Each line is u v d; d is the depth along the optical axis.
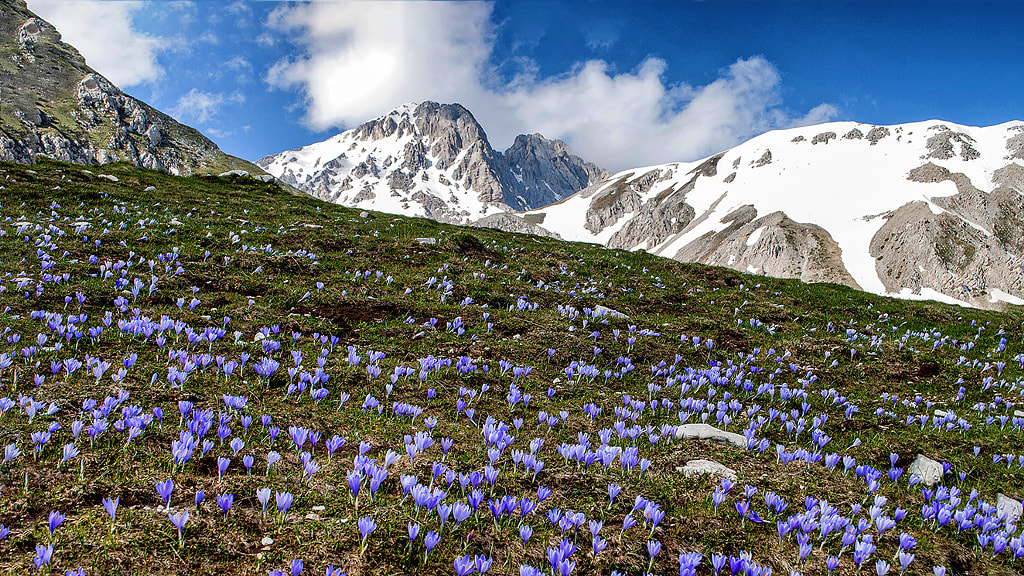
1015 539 4.65
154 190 23.28
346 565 3.73
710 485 5.61
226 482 4.59
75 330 7.30
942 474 6.71
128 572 3.42
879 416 8.96
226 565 3.60
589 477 5.43
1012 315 20.14
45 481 4.26
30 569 3.30
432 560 3.88
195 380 6.89
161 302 10.13
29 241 12.87
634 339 10.73
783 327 14.87
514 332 11.11
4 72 129.12
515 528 4.39
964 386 11.55
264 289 11.77
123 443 5.01
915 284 172.00
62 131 119.62
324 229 19.81
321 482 4.80
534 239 28.14
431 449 5.79
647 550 4.37
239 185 30.19
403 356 9.08
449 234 21.98
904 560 3.97
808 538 4.29
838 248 197.38
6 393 5.71
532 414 7.41
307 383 6.93
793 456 6.28
